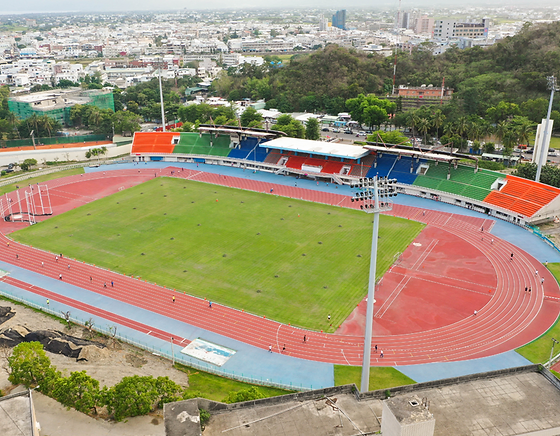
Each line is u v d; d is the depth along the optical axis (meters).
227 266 134.38
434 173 192.50
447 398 63.84
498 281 126.31
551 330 105.69
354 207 177.62
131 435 76.00
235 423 60.94
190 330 107.44
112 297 120.06
